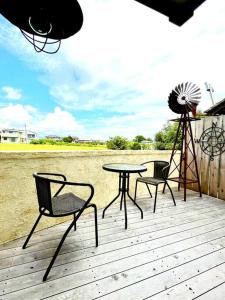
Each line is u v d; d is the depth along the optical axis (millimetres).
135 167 2717
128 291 1472
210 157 4031
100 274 1643
